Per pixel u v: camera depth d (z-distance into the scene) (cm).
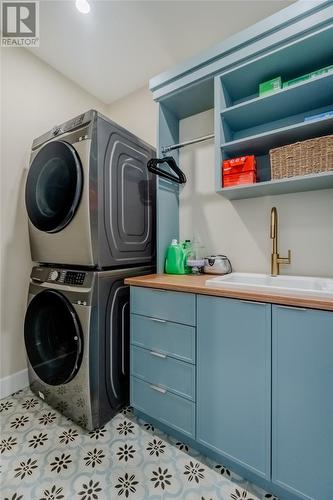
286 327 93
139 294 138
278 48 125
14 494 100
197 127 192
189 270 172
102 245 139
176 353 123
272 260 148
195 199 192
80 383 134
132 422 142
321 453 87
